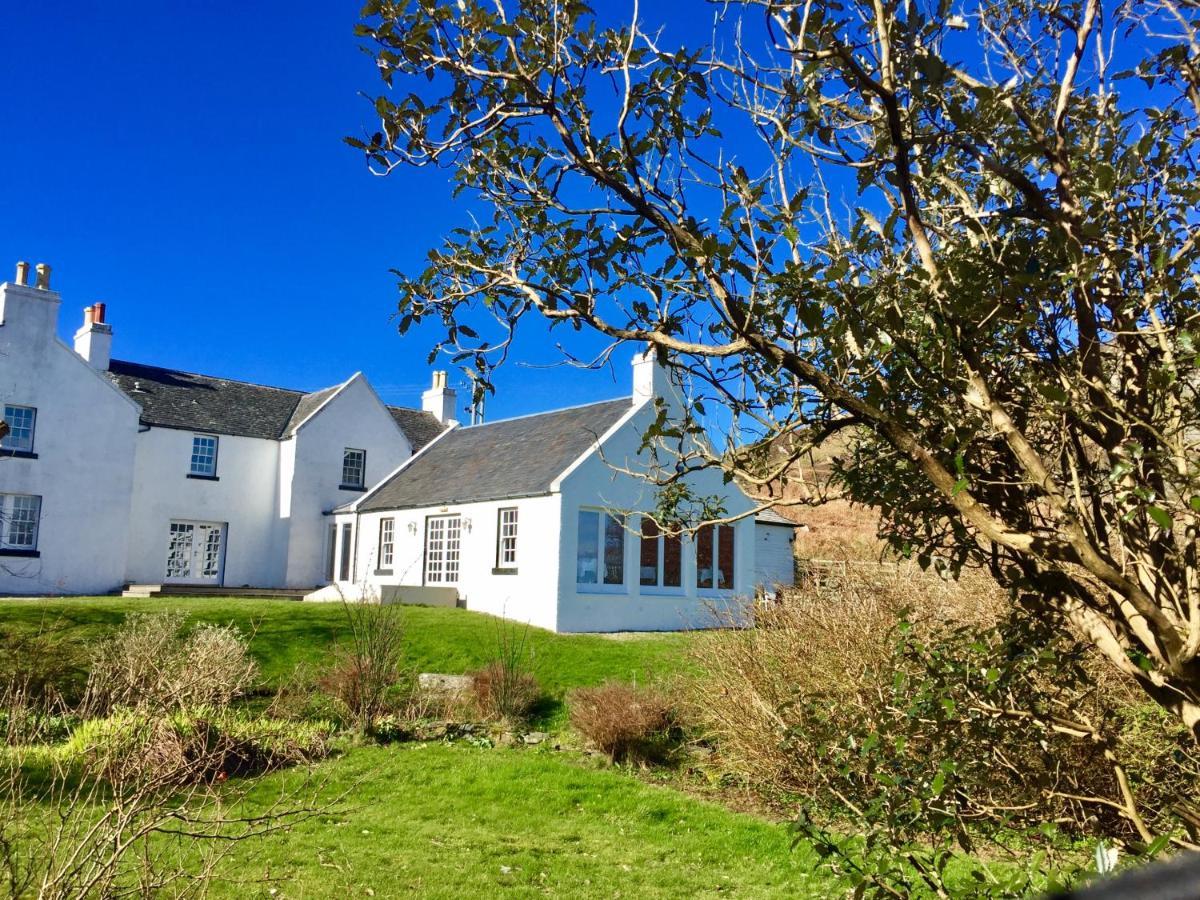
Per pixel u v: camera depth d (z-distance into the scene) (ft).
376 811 31.96
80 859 17.19
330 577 102.78
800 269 7.88
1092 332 8.52
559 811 32.73
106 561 91.09
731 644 37.04
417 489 91.30
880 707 11.13
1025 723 10.10
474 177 9.96
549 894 24.38
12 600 71.00
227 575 101.50
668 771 38.86
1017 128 9.30
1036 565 8.85
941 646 10.62
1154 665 7.98
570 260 9.46
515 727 46.01
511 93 8.96
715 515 11.30
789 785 31.76
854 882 9.10
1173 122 9.70
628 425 75.05
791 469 10.29
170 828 24.91
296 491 103.45
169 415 100.58
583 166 8.84
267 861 25.20
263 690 49.34
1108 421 8.46
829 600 34.88
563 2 8.89
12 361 87.25
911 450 7.98
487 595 76.69
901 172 8.00
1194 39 9.31
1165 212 8.86
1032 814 10.66
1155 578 8.22
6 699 33.78
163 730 26.20
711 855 28.04
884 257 9.53
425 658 57.11
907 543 10.16
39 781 25.52
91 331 101.14
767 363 9.45
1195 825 9.34
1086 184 8.66
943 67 7.56
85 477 90.63
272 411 111.86
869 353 8.69
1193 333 7.93
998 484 8.63
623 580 73.41
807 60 8.71
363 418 109.60
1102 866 7.20
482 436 95.66
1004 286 8.04
